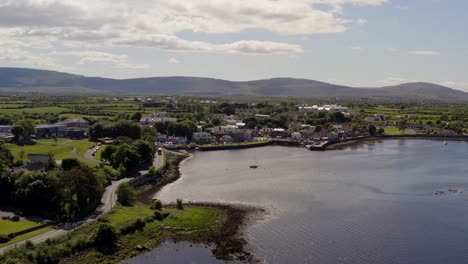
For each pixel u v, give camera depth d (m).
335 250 120.50
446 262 113.12
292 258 115.44
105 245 119.06
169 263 112.75
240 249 121.50
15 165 196.50
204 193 181.12
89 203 145.75
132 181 186.75
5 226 124.50
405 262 113.00
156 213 141.88
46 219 133.00
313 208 159.12
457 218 148.12
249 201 168.25
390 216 149.88
